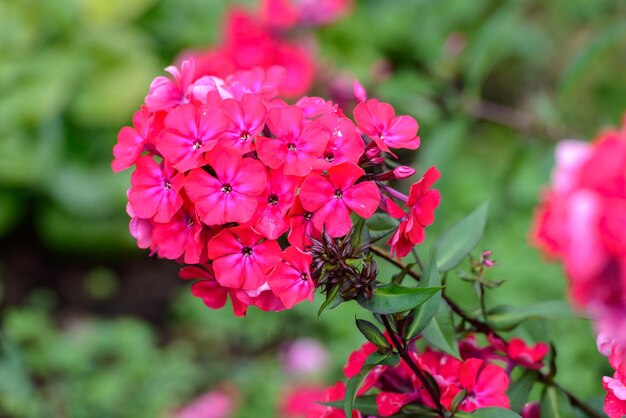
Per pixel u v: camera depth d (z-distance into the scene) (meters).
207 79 0.62
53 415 1.16
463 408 0.63
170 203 0.59
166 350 1.42
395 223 0.61
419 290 0.58
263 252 0.58
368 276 0.58
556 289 1.05
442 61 1.08
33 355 1.22
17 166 1.51
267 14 1.17
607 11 1.35
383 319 0.60
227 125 0.58
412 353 0.63
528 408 0.68
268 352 1.37
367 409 0.63
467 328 0.68
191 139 0.59
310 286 0.58
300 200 0.57
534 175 1.23
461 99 1.01
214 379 1.32
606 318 0.51
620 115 1.20
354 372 0.65
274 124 0.58
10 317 1.38
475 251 1.06
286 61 1.15
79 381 1.22
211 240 0.58
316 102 0.61
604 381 0.60
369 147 0.60
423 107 1.08
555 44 1.52
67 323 1.49
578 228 0.49
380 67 1.15
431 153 0.98
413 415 0.63
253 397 1.24
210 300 0.62
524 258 1.08
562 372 0.94
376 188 0.57
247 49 1.13
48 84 1.52
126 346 1.31
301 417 1.14
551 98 1.49
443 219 1.15
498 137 1.44
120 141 0.63
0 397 1.08
